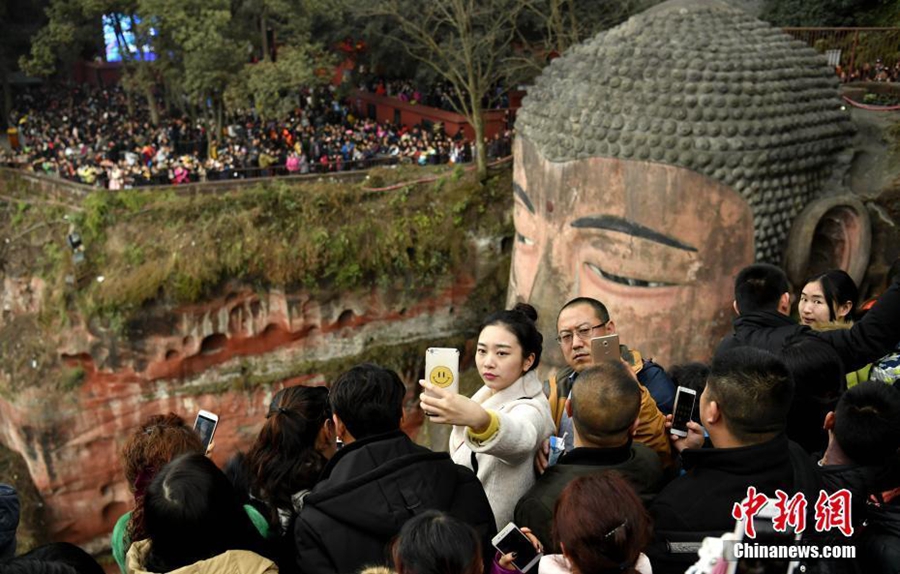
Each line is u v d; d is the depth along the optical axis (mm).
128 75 40438
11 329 31922
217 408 31219
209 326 30484
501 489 6148
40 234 31875
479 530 5441
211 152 36281
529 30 36469
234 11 36562
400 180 32250
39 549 5512
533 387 6508
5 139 46281
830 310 9242
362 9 33312
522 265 20688
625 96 17641
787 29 26531
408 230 31094
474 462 6371
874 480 5457
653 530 5020
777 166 16891
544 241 19484
